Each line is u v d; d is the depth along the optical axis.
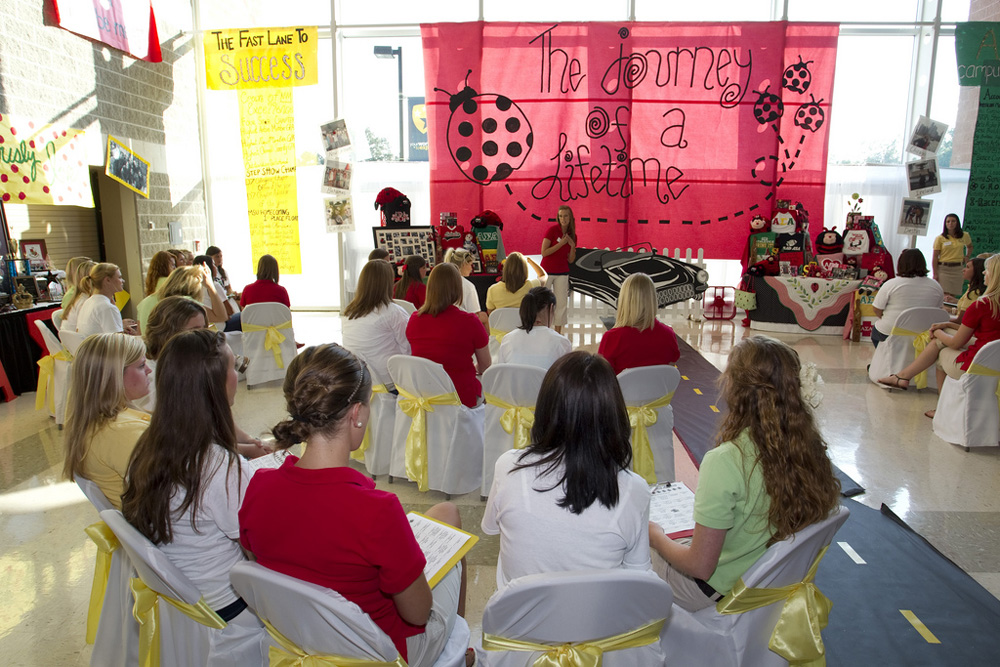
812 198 8.23
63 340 4.22
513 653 1.40
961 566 2.76
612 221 8.42
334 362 1.33
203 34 8.23
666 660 1.68
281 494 1.29
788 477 1.55
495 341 5.12
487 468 3.23
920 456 3.97
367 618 1.20
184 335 1.60
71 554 2.88
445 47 8.09
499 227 8.13
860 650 2.21
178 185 8.19
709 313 8.39
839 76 8.34
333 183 8.26
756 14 8.25
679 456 3.95
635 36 8.05
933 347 4.94
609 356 3.01
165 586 1.51
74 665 2.19
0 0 5.18
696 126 8.21
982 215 8.23
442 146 8.31
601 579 1.24
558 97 8.21
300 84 8.17
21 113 5.41
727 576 1.70
